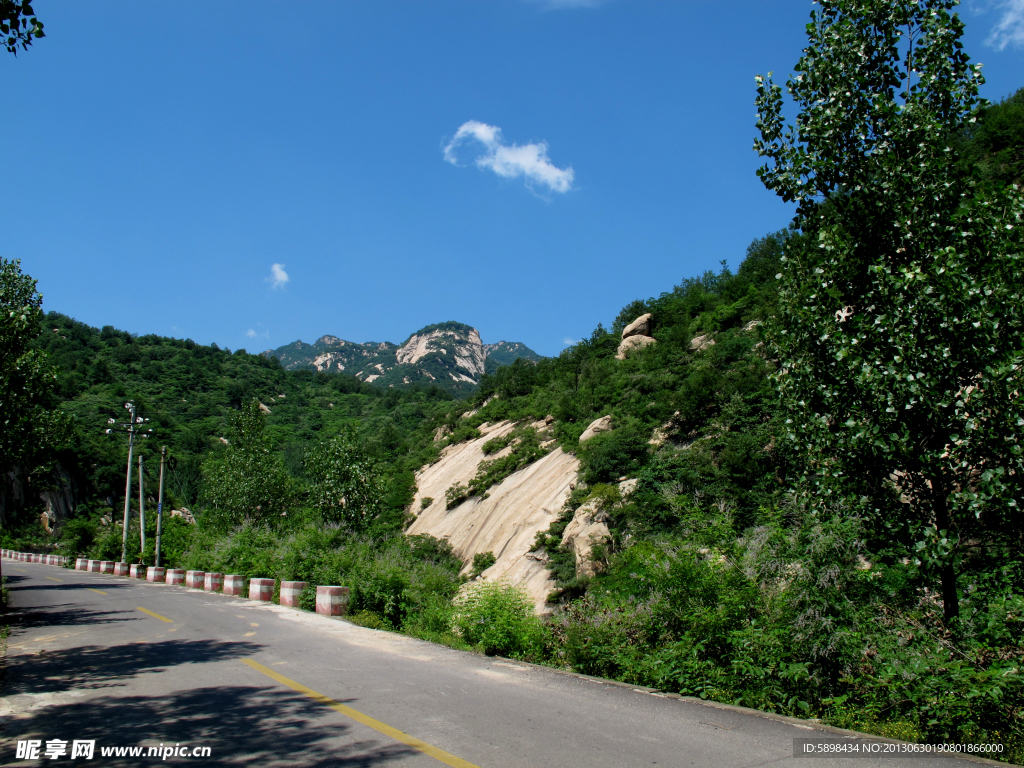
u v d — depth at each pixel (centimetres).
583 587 2469
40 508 7569
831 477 702
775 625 719
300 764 474
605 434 3416
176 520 4256
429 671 816
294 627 1201
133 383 12050
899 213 705
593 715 615
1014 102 2714
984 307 612
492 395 6556
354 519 3019
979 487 611
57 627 1203
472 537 3844
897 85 761
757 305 3650
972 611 665
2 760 481
